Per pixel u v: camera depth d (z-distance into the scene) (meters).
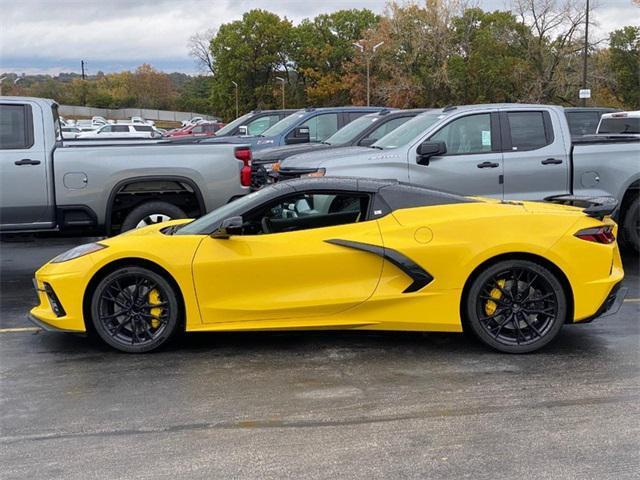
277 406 4.45
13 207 8.04
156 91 122.44
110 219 8.34
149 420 4.25
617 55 64.81
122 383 4.88
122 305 5.45
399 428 4.09
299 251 5.39
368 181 5.75
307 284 5.42
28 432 4.09
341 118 14.14
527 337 5.42
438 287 5.38
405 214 5.52
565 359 5.31
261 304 5.38
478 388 4.72
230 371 5.11
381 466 3.62
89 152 8.18
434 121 8.85
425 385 4.79
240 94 90.88
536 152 8.86
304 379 4.93
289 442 3.92
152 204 8.45
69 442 3.95
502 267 5.36
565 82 49.91
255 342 5.80
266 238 5.45
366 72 68.31
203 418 4.27
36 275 5.73
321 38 85.94
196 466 3.65
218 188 8.52
